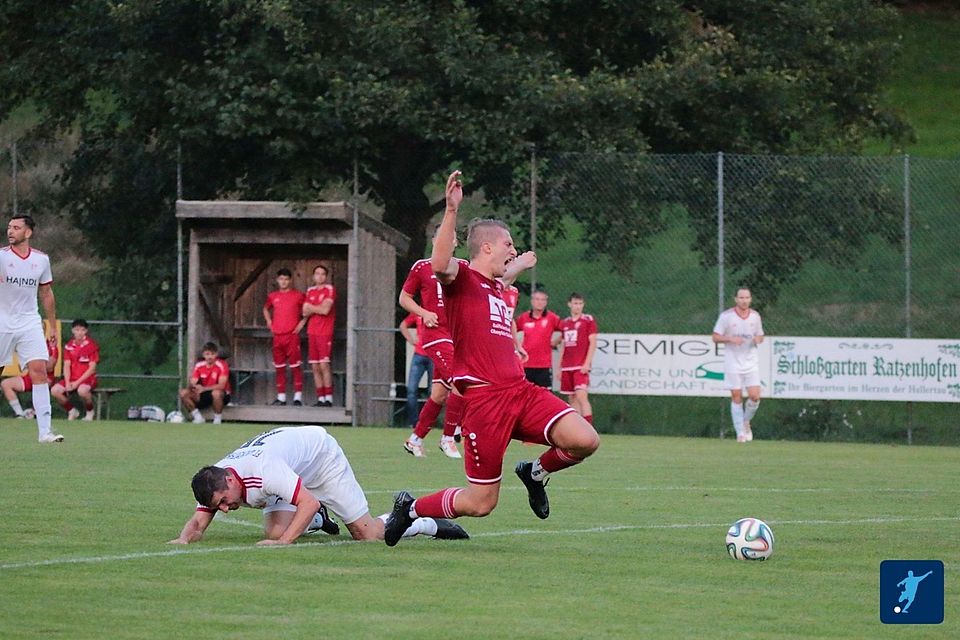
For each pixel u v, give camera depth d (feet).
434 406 121.60
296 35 177.17
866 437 166.09
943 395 160.66
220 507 61.52
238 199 194.70
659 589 53.83
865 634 45.88
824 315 168.86
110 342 190.60
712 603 50.93
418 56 183.52
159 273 189.67
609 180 170.19
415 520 66.03
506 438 61.05
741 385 159.94
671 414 172.24
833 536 70.90
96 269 191.93
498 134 176.14
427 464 112.88
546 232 173.58
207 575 55.52
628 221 169.89
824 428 167.53
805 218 166.50
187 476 96.73
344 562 59.31
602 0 191.72
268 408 179.01
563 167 171.63
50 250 192.13
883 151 338.95
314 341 177.68
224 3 177.99
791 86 191.01
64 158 192.65
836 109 211.61
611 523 75.77
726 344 160.04
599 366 166.40
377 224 180.55
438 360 119.65
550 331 162.09
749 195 167.12
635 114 186.91
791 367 162.81
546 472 62.95
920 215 168.25
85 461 108.17
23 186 191.93
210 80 186.91
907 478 108.78
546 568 58.70
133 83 188.65
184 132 180.14
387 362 182.09
